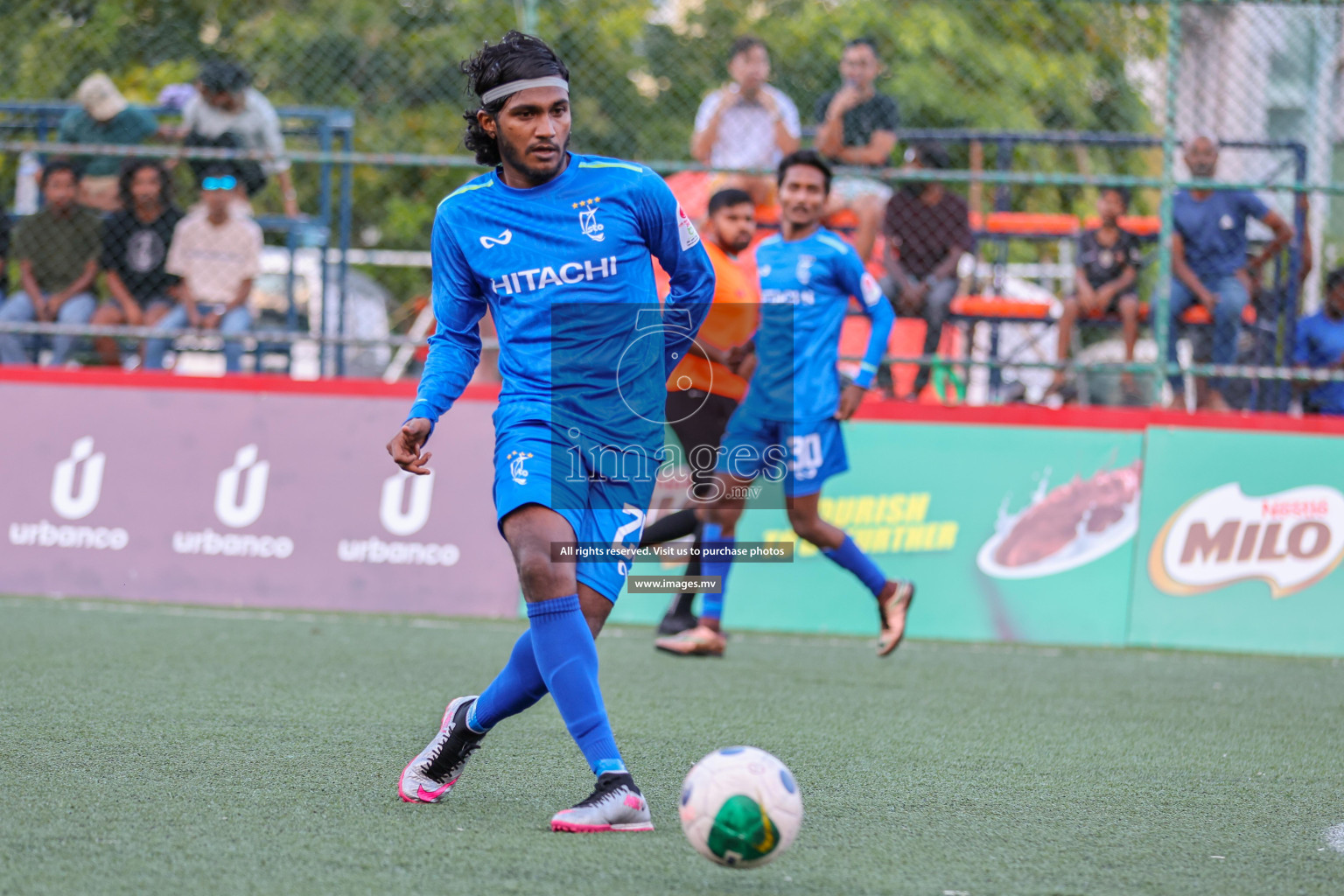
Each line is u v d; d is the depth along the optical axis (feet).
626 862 30.25
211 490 80.84
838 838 33.30
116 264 84.02
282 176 91.61
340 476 80.33
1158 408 76.28
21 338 84.17
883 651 63.82
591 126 84.02
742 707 52.65
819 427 63.00
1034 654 71.97
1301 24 85.81
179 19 86.58
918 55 86.22
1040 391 92.43
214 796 35.60
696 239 35.53
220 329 83.92
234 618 74.84
